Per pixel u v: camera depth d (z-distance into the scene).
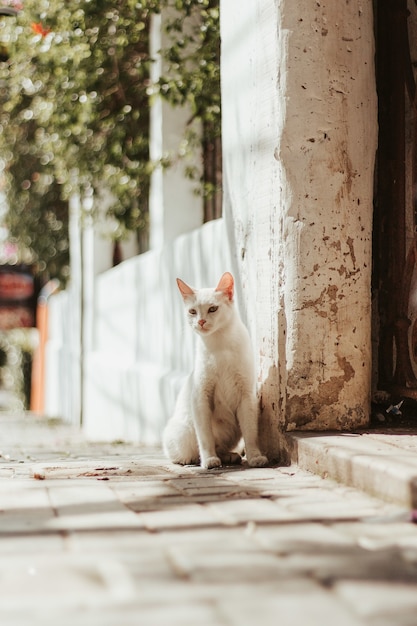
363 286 4.94
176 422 5.29
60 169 10.98
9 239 16.12
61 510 3.48
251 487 4.00
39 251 15.80
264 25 5.07
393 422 5.25
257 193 5.21
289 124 4.84
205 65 7.68
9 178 14.39
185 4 7.53
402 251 5.41
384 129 5.49
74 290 14.57
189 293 5.03
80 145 10.45
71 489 4.02
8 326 20.31
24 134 13.49
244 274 5.52
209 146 8.84
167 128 8.83
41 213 15.36
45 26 8.76
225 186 5.88
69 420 15.21
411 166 5.50
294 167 4.84
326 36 4.84
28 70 10.05
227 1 5.78
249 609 2.17
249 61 5.34
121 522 3.23
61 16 8.65
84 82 9.33
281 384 4.88
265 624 2.06
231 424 5.16
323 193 4.83
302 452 4.52
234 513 3.38
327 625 2.05
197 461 5.21
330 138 4.84
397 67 5.43
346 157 4.87
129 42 8.83
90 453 6.87
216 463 4.84
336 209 4.85
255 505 3.54
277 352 4.91
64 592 2.33
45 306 19.91
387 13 5.47
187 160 8.82
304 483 4.09
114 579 2.45
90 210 11.59
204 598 2.26
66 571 2.54
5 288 20.05
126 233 11.38
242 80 5.48
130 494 3.87
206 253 6.89
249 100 5.35
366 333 4.97
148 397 8.70
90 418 12.40
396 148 5.43
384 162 5.49
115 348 11.20
